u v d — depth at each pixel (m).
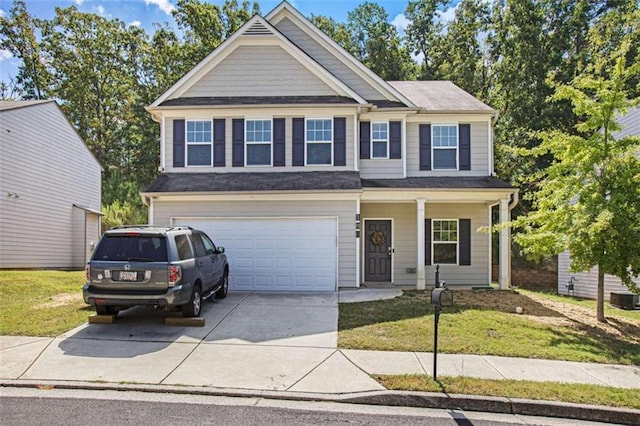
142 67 36.44
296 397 5.02
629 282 8.52
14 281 11.37
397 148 14.24
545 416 4.78
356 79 14.73
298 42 14.98
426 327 7.96
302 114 13.62
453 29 30.28
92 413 4.54
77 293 10.83
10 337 7.09
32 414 4.50
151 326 7.86
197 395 5.09
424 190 12.59
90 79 35.41
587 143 9.13
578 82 9.66
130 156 35.72
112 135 35.53
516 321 8.58
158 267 7.35
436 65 31.50
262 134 13.67
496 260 22.53
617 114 10.74
